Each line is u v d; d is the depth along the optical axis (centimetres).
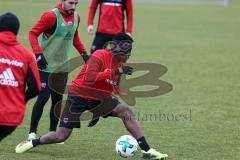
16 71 2069
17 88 2075
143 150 2586
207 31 8944
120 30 4234
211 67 5575
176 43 7412
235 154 2734
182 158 2644
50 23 2814
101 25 4231
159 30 8875
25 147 2658
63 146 2825
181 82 4750
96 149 2783
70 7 2830
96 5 4294
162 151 2761
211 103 3969
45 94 2852
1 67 2053
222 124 3366
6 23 2078
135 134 2567
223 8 13225
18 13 9788
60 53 2889
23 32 7588
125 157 2620
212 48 7025
